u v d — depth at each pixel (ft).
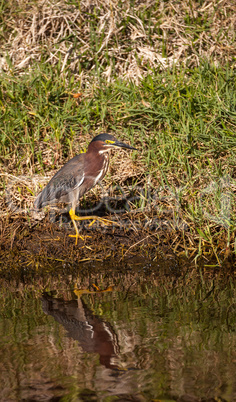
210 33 46.11
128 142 38.63
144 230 34.01
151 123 39.01
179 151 36.35
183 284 27.37
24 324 21.91
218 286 26.89
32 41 46.91
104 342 19.98
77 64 45.52
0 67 45.03
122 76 44.37
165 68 43.52
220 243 32.22
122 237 33.91
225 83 40.09
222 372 17.58
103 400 16.07
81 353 19.11
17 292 26.61
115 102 40.16
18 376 17.54
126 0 47.57
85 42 46.01
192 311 23.13
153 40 46.50
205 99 39.37
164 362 18.33
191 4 47.03
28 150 37.68
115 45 45.96
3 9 49.01
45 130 39.24
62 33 46.78
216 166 34.78
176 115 38.91
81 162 34.14
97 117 40.34
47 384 16.94
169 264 31.12
